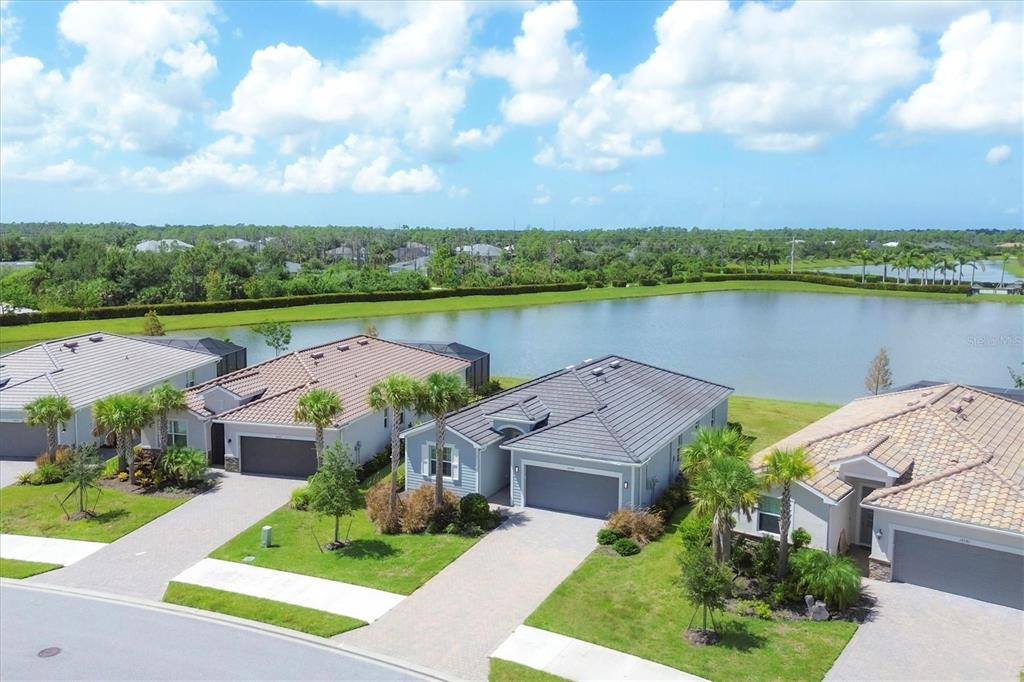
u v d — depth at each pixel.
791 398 56.00
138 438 39.16
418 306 115.31
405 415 41.88
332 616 22.47
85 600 23.89
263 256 157.75
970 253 191.25
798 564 23.23
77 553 27.66
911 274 199.00
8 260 174.38
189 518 31.17
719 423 42.19
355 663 20.06
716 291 144.12
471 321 101.62
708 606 21.23
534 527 29.41
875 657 20.14
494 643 20.97
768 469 23.67
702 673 19.41
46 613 23.03
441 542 28.12
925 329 92.94
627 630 21.69
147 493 34.22
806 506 25.89
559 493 31.20
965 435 27.38
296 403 37.34
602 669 19.59
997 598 22.98
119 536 29.23
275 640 21.28
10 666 19.95
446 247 165.00
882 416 30.84
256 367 42.16
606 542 27.58
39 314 92.00
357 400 38.88
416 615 22.59
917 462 26.66
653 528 28.03
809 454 27.97
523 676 19.23
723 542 24.08
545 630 21.64
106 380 43.69
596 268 169.25
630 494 29.47
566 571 25.56
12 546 28.33
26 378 42.19
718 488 22.88
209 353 52.47
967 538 23.19
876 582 24.61
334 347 46.56
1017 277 187.75
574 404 34.34
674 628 21.80
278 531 29.64
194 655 20.50
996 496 23.39
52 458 37.06
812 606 22.31
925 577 24.12
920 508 23.67
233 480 36.03
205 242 166.50
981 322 99.94
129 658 20.34
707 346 79.94
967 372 66.38
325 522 30.56
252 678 19.38
